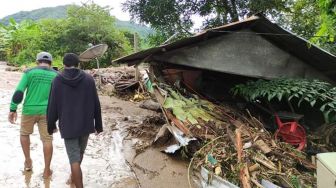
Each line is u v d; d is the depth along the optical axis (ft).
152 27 54.08
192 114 21.84
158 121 26.17
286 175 16.06
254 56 25.29
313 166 17.92
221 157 17.16
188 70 27.14
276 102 24.82
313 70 25.44
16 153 20.10
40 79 16.34
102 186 16.62
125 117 28.66
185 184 17.04
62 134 13.89
